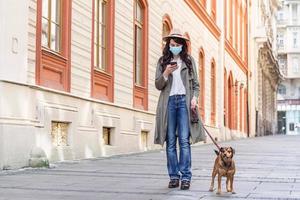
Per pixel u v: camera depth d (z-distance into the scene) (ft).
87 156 47.91
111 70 54.60
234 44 142.41
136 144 60.64
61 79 44.39
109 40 54.60
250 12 180.04
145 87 65.51
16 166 36.22
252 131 172.35
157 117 27.91
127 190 26.84
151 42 67.77
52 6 43.57
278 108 333.01
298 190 27.76
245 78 165.58
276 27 307.78
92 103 49.34
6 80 35.70
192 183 30.01
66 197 24.32
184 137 27.40
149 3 66.59
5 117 35.50
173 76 27.68
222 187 28.37
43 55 41.34
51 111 41.57
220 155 25.88
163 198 24.38
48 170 36.24
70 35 45.83
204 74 99.45
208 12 104.78
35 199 23.59
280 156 55.01
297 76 334.24
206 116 100.63
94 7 51.06
